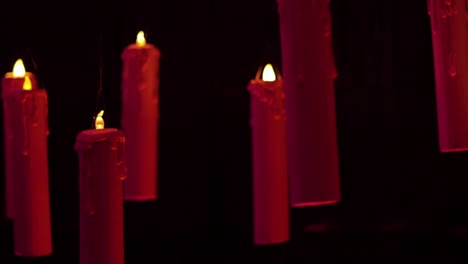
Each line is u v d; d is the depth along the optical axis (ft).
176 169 9.48
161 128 9.53
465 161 8.59
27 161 4.88
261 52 9.15
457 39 4.19
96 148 4.05
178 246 9.32
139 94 5.87
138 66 5.89
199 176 9.41
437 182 8.66
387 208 8.77
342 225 8.79
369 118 8.86
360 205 8.84
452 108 4.19
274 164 4.78
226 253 9.21
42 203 4.92
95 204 4.04
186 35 9.48
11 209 5.62
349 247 8.66
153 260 9.31
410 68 8.77
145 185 5.92
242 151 9.31
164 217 9.46
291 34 3.93
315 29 3.91
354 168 8.87
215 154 9.38
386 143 8.81
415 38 8.75
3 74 9.31
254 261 9.09
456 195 8.59
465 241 8.29
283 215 4.80
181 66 9.50
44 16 9.44
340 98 8.94
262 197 4.77
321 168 3.89
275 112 4.80
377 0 8.84
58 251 9.20
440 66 4.24
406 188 8.74
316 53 3.90
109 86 9.18
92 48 9.32
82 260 4.06
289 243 8.89
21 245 4.88
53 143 9.35
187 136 9.48
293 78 3.92
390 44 8.80
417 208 8.70
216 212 9.32
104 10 9.24
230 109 9.36
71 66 9.38
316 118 3.89
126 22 9.32
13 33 9.37
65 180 9.30
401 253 8.48
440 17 4.24
